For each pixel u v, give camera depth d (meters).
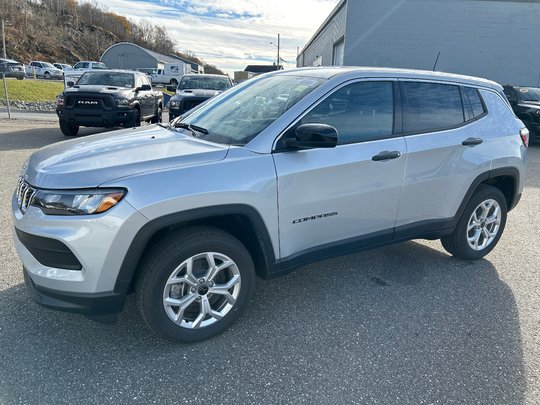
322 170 3.05
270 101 3.31
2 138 10.62
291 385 2.51
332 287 3.71
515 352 2.88
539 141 13.14
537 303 3.54
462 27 20.12
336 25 25.72
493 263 4.34
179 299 2.77
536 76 20.53
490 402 2.43
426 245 4.78
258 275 3.15
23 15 73.69
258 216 2.84
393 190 3.46
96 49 88.31
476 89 4.09
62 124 11.20
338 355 2.80
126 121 11.05
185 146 2.93
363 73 3.38
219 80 13.83
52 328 2.97
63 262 2.49
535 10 19.70
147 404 2.33
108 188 2.43
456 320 3.25
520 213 6.13
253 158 2.83
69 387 2.43
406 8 20.11
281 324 3.13
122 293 2.56
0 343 2.79
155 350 2.78
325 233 3.23
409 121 3.56
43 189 2.51
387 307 3.41
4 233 4.51
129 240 2.47
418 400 2.43
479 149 3.95
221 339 2.93
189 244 2.67
